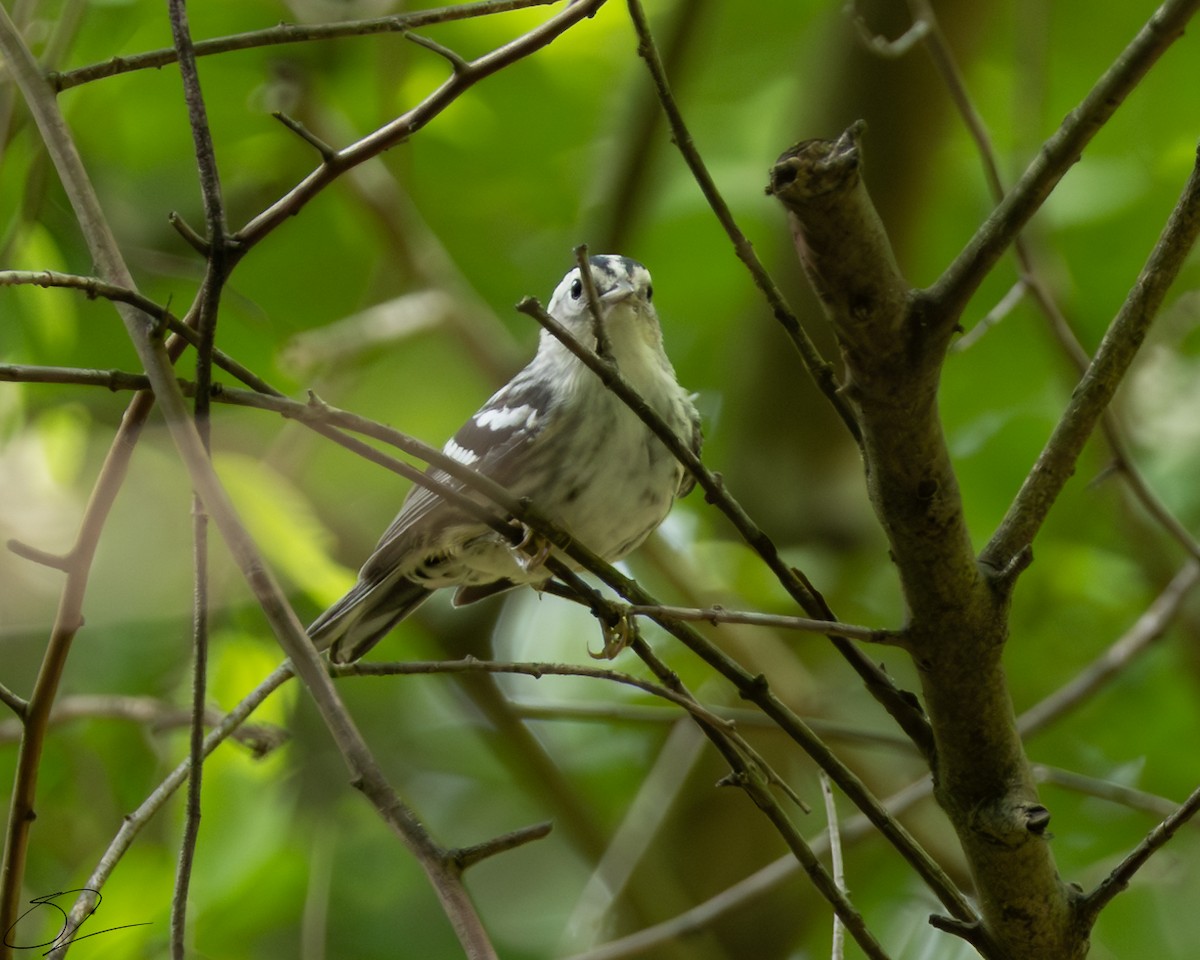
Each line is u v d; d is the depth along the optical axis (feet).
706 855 37.96
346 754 14.66
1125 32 39.91
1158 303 15.88
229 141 38.45
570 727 43.86
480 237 45.21
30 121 24.54
